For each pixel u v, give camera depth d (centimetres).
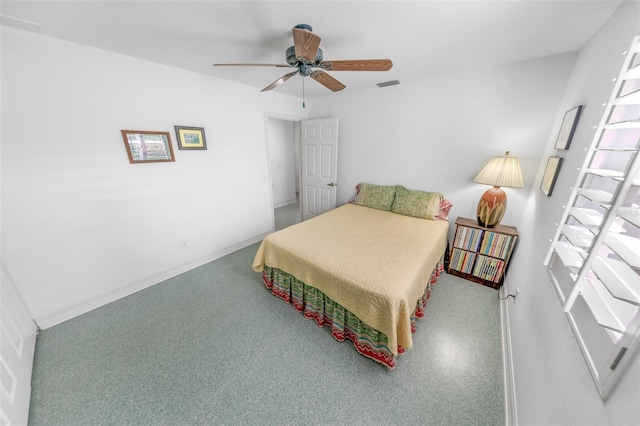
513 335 152
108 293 211
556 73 191
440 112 254
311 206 402
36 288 173
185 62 207
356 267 160
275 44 171
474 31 152
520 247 199
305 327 183
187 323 187
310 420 121
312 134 361
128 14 132
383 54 189
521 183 196
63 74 164
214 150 267
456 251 242
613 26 122
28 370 140
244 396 132
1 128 148
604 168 103
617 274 66
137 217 219
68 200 179
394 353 129
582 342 76
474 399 130
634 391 53
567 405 75
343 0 119
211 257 291
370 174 329
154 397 132
